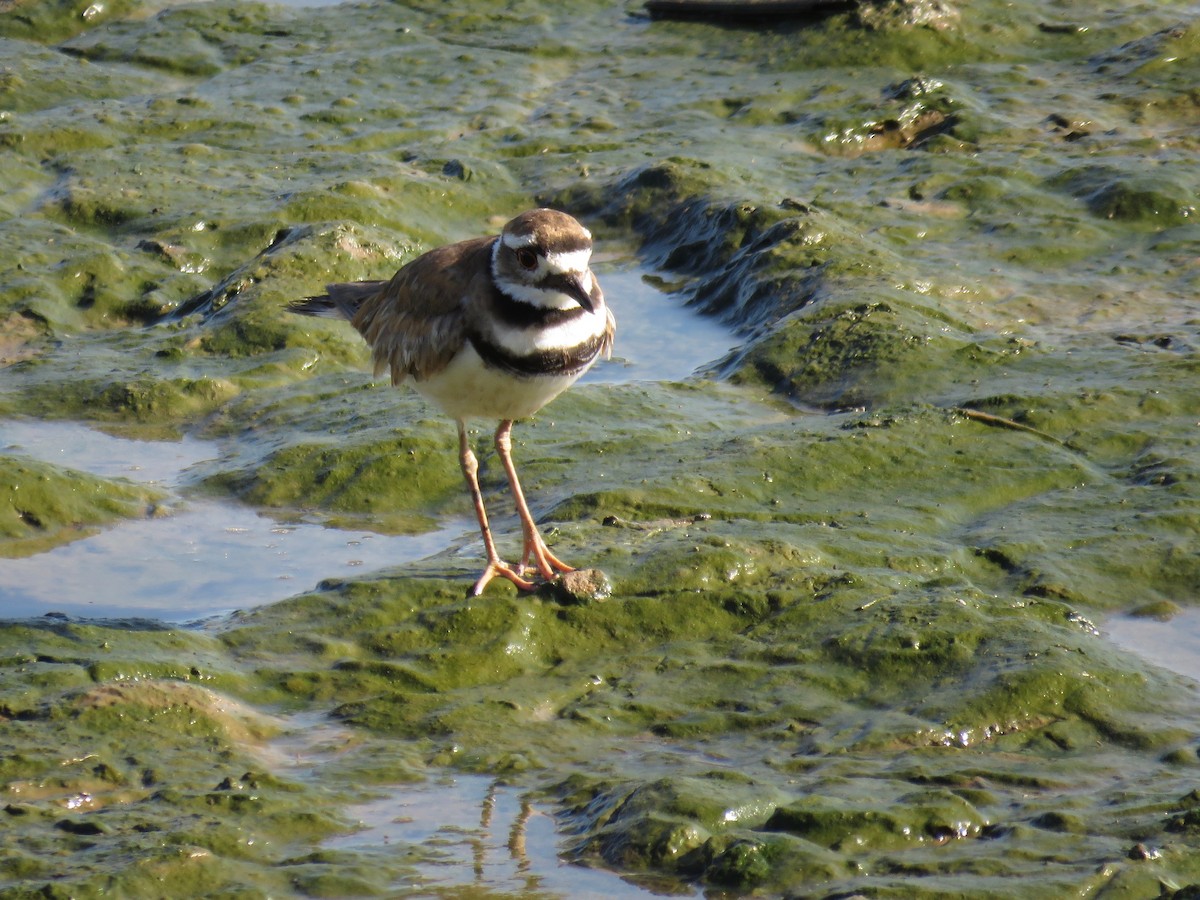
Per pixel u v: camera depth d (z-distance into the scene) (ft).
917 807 25.96
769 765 28.32
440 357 34.04
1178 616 33.83
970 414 42.75
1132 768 27.81
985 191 58.95
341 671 32.30
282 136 67.87
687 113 69.26
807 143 65.82
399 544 39.83
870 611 33.17
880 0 73.61
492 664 32.55
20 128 66.74
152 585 37.45
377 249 56.08
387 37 79.56
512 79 74.23
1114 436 41.93
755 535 36.37
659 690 31.42
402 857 25.88
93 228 59.72
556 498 40.32
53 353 51.60
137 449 45.88
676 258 58.95
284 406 47.67
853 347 48.01
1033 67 70.74
